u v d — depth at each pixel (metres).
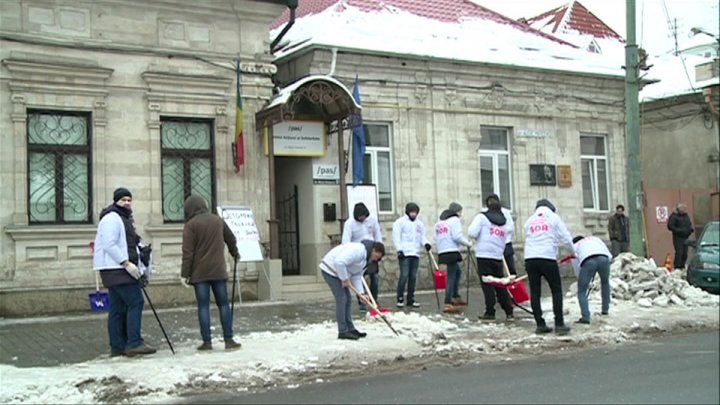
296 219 18.34
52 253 14.64
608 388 7.61
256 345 10.33
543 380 8.18
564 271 21.38
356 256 10.62
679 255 20.64
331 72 17.92
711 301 13.98
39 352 10.41
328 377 8.77
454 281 13.83
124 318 9.93
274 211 16.73
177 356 9.61
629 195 15.47
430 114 19.39
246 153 16.77
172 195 16.16
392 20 20.06
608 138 22.59
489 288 12.63
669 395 7.17
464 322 12.44
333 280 10.69
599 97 22.31
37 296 14.38
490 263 12.72
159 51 15.89
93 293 13.84
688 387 7.51
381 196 18.84
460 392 7.70
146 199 15.62
